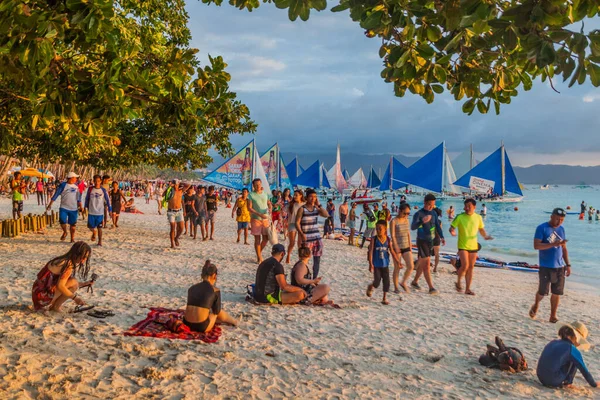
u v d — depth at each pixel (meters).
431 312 9.20
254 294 8.88
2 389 4.41
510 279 14.54
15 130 9.84
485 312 9.55
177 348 6.03
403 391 5.39
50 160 18.11
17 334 5.88
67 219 14.55
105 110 4.62
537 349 7.36
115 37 4.32
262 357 6.04
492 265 17.14
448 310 9.47
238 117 7.18
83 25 3.85
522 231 34.94
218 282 10.59
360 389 5.33
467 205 10.90
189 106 4.96
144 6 14.66
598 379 6.34
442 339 7.53
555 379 5.78
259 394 4.95
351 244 20.97
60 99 4.51
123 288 9.19
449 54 3.71
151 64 5.42
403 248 10.91
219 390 4.95
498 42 3.16
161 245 15.73
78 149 13.52
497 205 70.94
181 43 16.86
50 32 3.68
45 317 6.71
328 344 6.81
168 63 4.91
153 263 12.22
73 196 14.53
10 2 3.52
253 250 16.08
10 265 10.35
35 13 3.66
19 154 17.08
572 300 11.93
